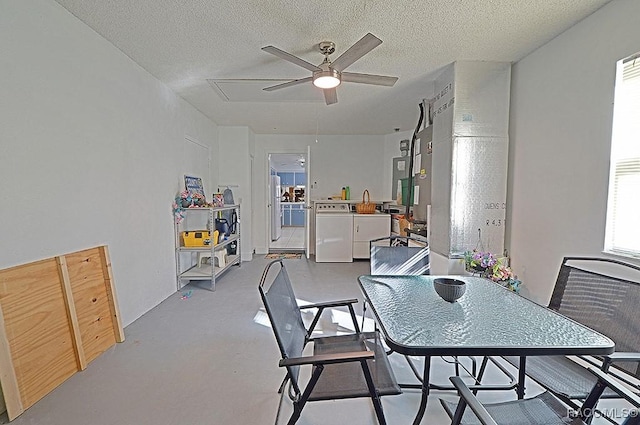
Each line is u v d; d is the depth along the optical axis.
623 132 2.07
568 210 2.47
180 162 4.17
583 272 1.71
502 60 3.04
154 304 3.45
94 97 2.49
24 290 1.86
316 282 4.47
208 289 4.08
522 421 1.20
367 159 6.71
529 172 2.89
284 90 3.87
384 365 1.60
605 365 1.28
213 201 4.73
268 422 1.71
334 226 5.88
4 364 1.70
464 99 3.10
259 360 2.33
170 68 3.22
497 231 3.20
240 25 2.42
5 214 1.79
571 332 1.33
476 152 3.14
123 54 2.88
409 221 4.69
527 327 1.38
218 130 5.82
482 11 2.23
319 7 2.19
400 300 1.73
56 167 2.13
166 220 3.74
